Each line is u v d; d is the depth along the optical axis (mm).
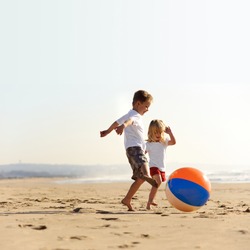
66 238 4539
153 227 5227
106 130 7125
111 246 4156
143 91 7449
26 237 4582
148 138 8078
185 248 4051
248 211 7082
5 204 8930
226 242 4301
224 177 27625
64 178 36000
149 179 7035
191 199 6750
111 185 19266
